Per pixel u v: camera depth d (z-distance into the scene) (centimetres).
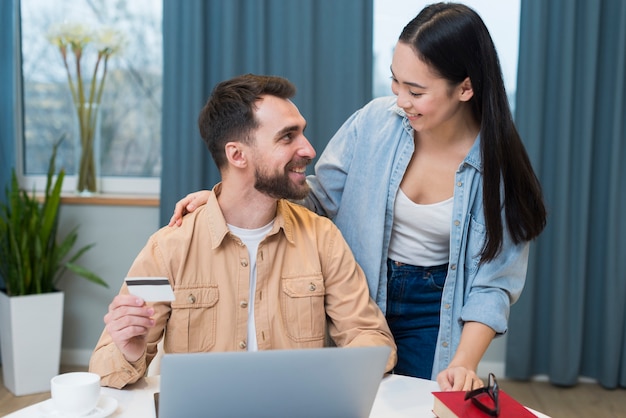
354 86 339
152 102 373
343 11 337
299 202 187
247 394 110
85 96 369
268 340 159
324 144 346
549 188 343
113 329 135
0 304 327
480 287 172
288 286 162
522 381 353
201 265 156
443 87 153
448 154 172
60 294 325
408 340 185
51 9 370
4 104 358
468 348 161
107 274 362
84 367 359
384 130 178
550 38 336
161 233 159
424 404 136
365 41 340
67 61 369
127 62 371
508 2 350
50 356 324
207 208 159
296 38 338
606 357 341
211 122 155
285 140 152
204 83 346
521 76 333
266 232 161
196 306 155
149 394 139
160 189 349
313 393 113
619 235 338
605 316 341
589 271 348
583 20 330
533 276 344
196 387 107
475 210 171
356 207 180
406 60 152
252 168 153
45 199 332
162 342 165
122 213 360
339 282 167
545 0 328
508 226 167
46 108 376
